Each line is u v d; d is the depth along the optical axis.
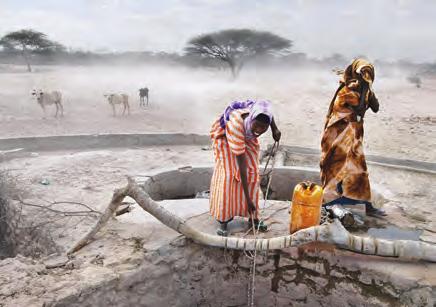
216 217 3.95
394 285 3.36
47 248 4.48
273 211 4.59
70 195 6.25
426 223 4.39
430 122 16.53
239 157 3.59
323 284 3.70
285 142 13.08
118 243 4.03
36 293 3.18
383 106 21.41
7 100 21.73
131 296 3.64
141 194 3.99
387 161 9.52
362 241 3.49
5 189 6.20
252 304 3.90
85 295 3.30
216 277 3.97
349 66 4.09
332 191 4.29
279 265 3.83
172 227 3.96
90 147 10.94
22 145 10.25
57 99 17.72
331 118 4.20
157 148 10.94
